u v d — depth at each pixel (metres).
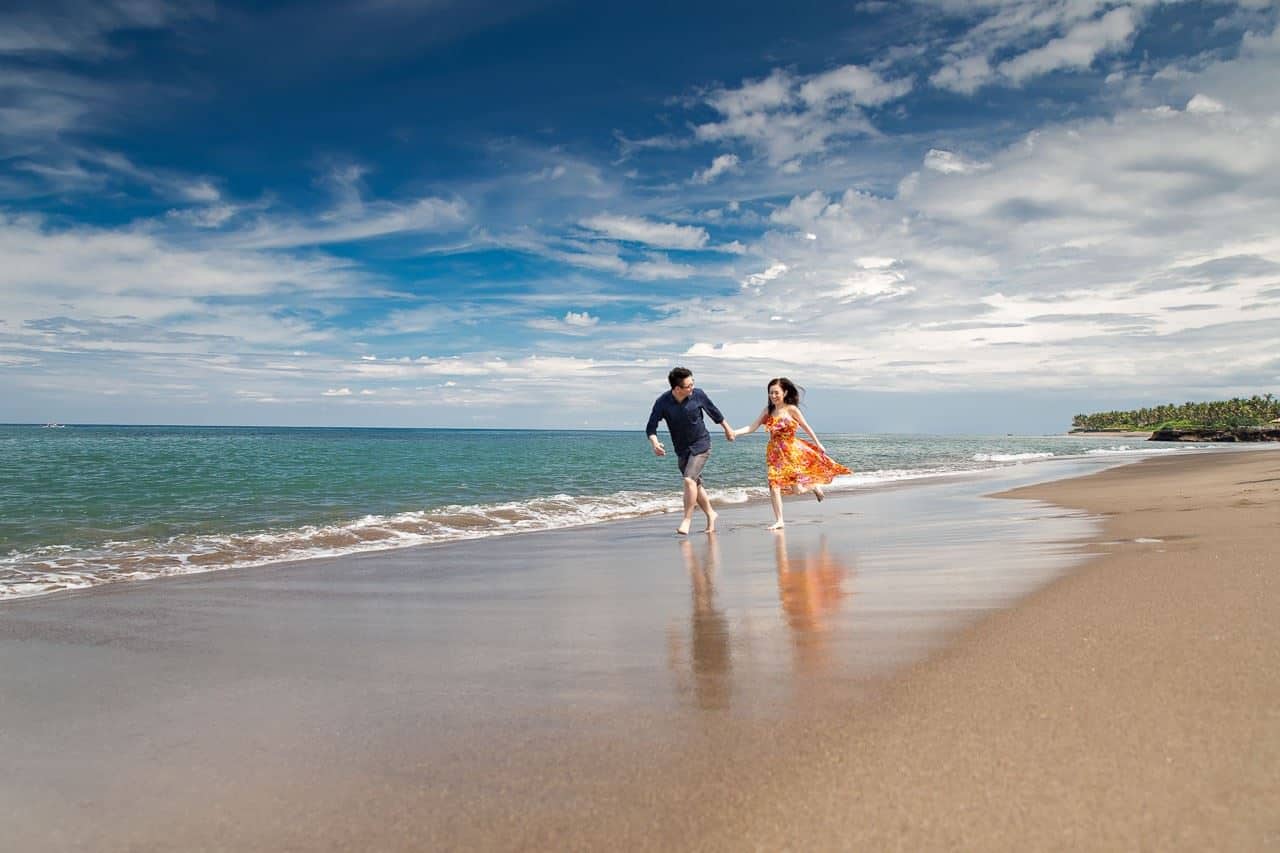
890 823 1.85
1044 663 3.04
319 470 23.02
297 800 2.20
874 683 2.98
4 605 5.48
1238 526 7.09
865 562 6.47
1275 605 3.70
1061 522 8.80
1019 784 2.01
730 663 3.43
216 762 2.52
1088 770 2.06
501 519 11.77
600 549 8.23
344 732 2.76
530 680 3.33
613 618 4.60
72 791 2.33
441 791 2.21
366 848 1.90
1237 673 2.75
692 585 5.70
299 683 3.43
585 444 66.19
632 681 3.23
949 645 3.47
